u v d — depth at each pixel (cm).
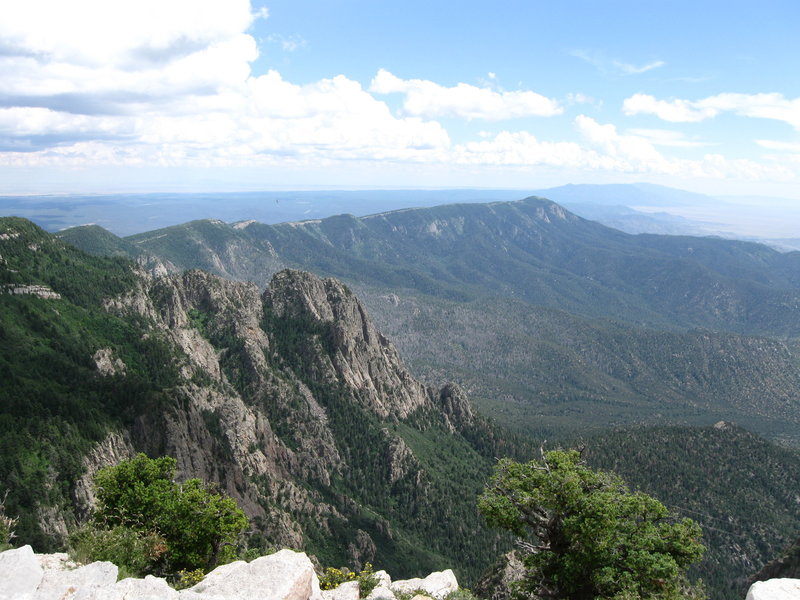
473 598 3844
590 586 4166
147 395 12794
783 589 2688
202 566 5288
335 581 3894
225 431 14875
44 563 3172
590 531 3906
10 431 10069
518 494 4612
